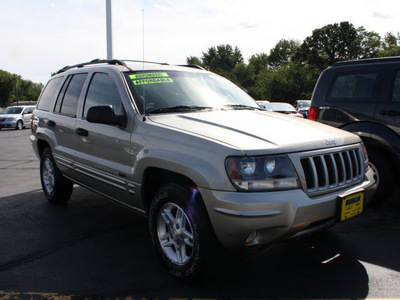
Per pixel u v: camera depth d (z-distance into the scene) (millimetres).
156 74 3648
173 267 2781
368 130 4375
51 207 4785
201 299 2508
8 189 5941
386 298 2480
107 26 9188
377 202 4410
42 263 3102
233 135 2621
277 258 3143
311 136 2768
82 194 5441
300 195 2424
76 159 3992
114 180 3367
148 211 3154
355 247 3338
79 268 3002
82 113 3961
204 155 2508
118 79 3516
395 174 4297
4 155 10836
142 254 3277
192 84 3768
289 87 58219
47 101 5012
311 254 3209
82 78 4215
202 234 2529
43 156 4957
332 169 2707
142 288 2672
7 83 103312
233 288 2654
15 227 4020
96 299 2525
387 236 3582
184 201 2627
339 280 2744
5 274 2902
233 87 4262
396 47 51594
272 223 2334
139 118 3127
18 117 23344
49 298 2539
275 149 2461
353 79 4660
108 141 3412
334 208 2611
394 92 4262
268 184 2367
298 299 2488
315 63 63938
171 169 2680
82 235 3758
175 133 2768
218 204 2381
